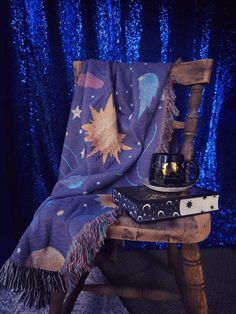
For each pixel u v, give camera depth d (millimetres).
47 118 1131
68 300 746
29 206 1171
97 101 866
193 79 803
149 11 1105
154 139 820
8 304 903
